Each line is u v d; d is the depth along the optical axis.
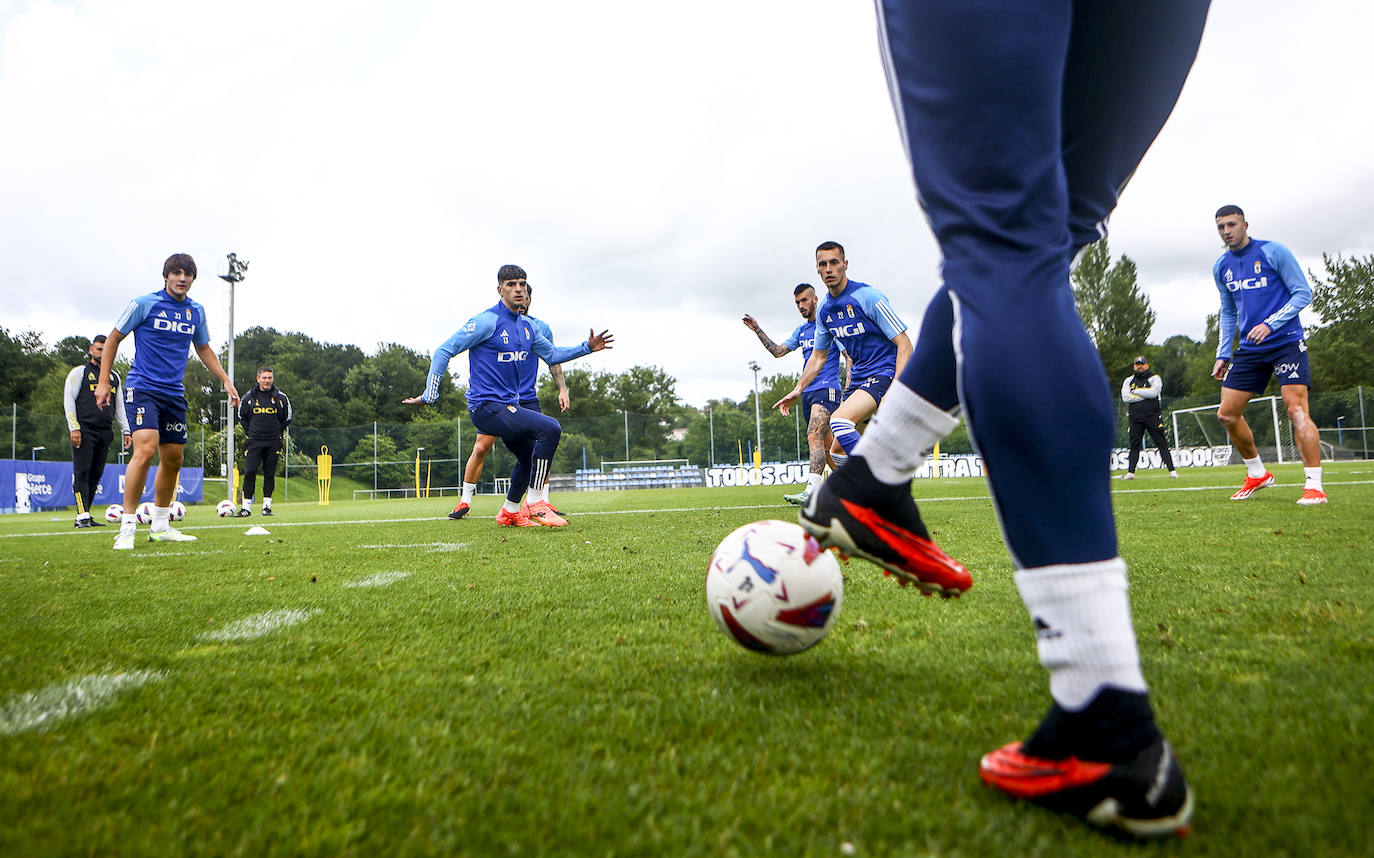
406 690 1.58
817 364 7.04
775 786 1.06
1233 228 6.09
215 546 5.34
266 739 1.29
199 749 1.24
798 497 9.54
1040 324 0.94
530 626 2.25
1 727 1.36
